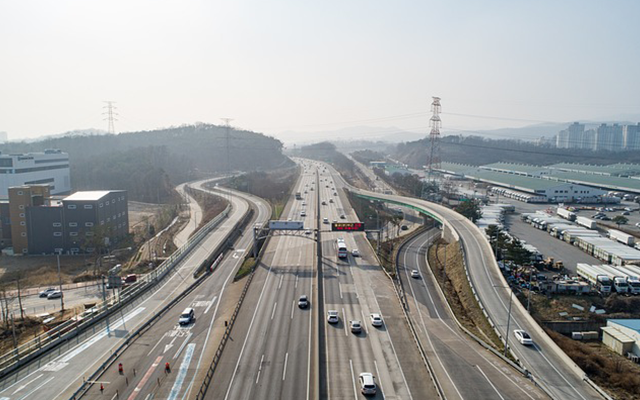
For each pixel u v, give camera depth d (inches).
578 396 2009.1
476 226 4891.7
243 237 4990.2
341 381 2015.3
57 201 5265.8
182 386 1920.5
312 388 1921.8
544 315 3043.8
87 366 2123.5
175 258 3971.5
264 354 2236.7
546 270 3843.5
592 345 2859.3
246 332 2504.9
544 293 3351.4
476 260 3860.7
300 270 3732.8
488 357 2324.1
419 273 3796.8
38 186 4911.4
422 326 2723.9
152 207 7396.7
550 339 2541.8
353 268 3828.7
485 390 1974.7
